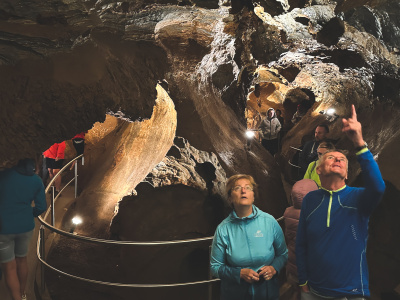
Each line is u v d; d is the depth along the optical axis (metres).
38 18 5.04
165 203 7.20
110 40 6.12
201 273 7.01
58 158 9.08
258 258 3.79
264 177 9.24
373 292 5.90
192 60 8.09
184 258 7.05
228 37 7.71
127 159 9.30
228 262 3.85
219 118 9.54
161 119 9.09
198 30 7.05
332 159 3.53
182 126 8.38
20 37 5.27
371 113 9.14
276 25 6.93
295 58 9.24
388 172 6.32
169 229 7.11
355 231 3.43
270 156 11.14
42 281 6.53
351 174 7.76
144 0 5.47
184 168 7.64
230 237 3.84
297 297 4.77
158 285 5.71
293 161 11.19
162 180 7.35
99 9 5.33
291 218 4.62
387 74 7.50
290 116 19.70
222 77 9.51
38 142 5.77
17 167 5.02
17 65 5.45
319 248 3.48
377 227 6.12
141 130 9.59
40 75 5.62
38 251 6.53
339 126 11.65
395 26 7.06
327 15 6.77
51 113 5.84
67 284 7.00
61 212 8.85
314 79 13.62
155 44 6.84
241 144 9.76
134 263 7.09
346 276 3.42
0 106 5.34
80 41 5.69
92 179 9.71
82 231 8.32
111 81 6.42
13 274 5.02
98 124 11.01
